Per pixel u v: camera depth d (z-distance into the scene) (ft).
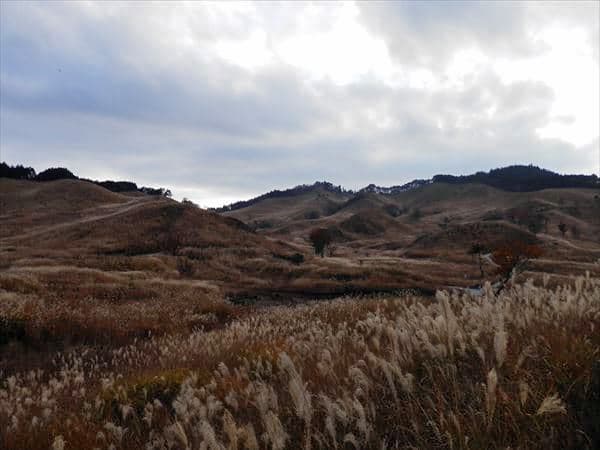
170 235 252.62
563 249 312.50
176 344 37.24
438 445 9.46
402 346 14.82
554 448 8.49
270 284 158.81
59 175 565.12
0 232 274.16
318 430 10.86
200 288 119.44
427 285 157.07
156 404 17.30
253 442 9.65
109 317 57.52
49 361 40.96
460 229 379.96
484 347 13.14
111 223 272.51
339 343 18.08
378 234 556.51
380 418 11.37
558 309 14.28
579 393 9.68
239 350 27.91
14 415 20.20
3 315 48.19
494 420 9.38
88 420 18.19
